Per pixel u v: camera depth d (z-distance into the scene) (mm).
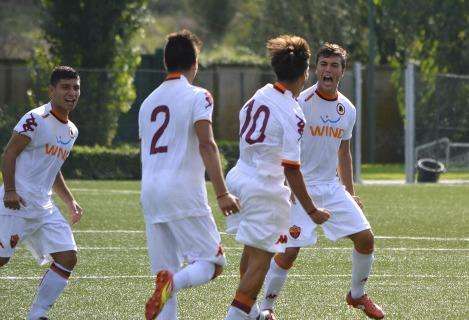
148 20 83500
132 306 24438
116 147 77000
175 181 18922
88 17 81062
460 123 84562
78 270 30109
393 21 104688
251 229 19906
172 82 19406
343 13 116812
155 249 19438
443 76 83625
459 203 54281
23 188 22469
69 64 81375
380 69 101562
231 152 80625
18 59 93000
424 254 34500
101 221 43344
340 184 24172
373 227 42719
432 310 24094
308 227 23266
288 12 118312
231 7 163750
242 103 96688
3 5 138375
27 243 23109
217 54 149875
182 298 25484
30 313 22188
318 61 24094
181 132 19047
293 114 19844
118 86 80500
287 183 21031
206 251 19078
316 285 27750
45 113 22578
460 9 98312
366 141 98875
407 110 74125
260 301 25125
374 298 25703
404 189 64125
